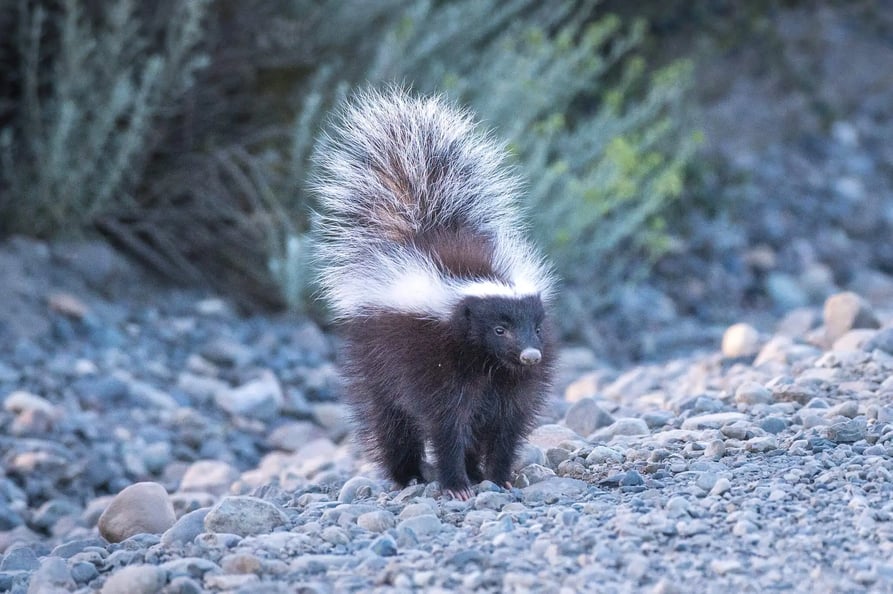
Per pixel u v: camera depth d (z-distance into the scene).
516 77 16.06
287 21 16.64
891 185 21.53
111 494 11.23
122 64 15.77
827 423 8.57
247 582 6.17
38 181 15.62
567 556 6.27
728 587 5.83
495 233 8.87
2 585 7.04
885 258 19.39
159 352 14.17
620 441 8.84
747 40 23.56
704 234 19.33
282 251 16.06
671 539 6.45
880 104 23.53
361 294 8.50
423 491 8.18
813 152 22.11
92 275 15.30
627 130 17.84
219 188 16.48
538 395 8.35
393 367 8.17
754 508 6.83
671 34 22.86
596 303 16.66
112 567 6.91
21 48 15.44
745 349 12.16
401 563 6.27
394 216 8.80
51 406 12.23
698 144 19.70
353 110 9.45
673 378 12.35
